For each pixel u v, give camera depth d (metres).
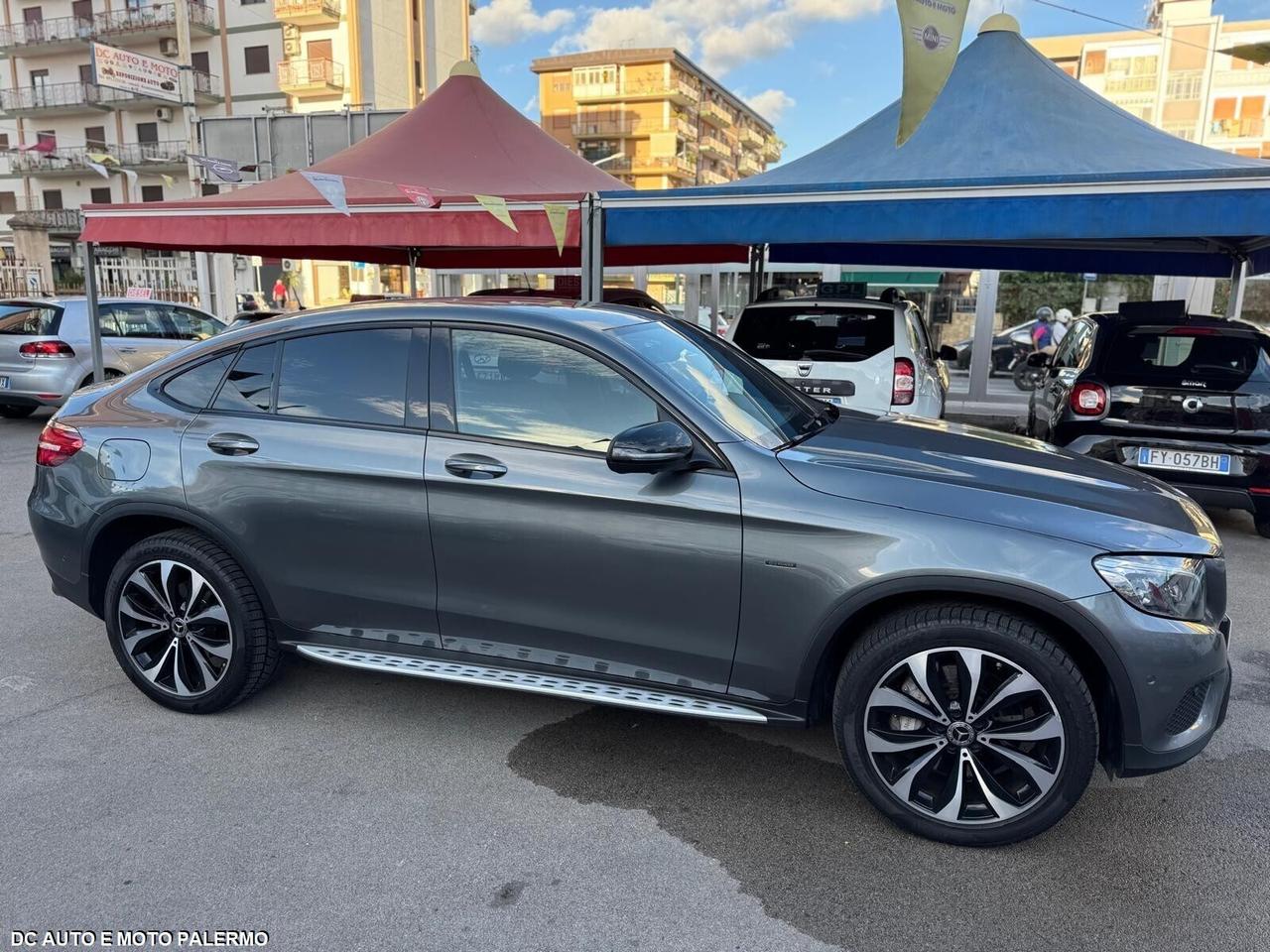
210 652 3.31
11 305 10.08
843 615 2.60
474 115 9.09
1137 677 2.43
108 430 3.40
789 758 3.19
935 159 6.72
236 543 3.21
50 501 3.48
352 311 3.24
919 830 2.67
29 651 4.04
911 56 3.90
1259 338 5.66
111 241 7.38
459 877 2.49
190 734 3.29
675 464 2.65
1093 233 5.38
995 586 2.46
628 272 16.16
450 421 3.02
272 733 3.30
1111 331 6.05
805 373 6.20
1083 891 2.46
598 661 2.93
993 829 2.60
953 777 2.63
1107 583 2.43
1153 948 2.24
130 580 3.36
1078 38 38.16
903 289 14.62
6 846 2.60
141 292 15.16
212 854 2.58
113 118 42.75
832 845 2.67
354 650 3.22
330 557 3.14
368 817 2.77
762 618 2.69
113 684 3.70
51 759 3.10
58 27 41.91
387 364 3.14
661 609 2.79
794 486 2.67
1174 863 2.59
